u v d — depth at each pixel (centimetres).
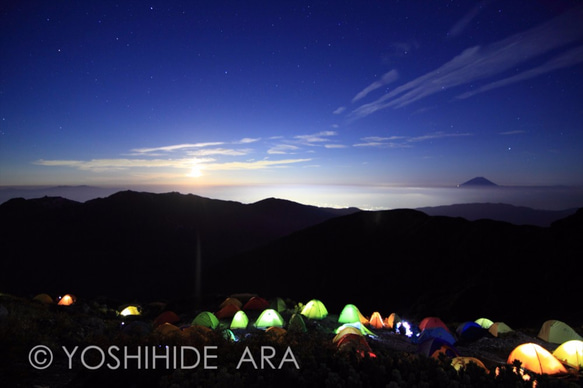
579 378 954
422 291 4466
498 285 3450
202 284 6391
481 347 1459
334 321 1953
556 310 2778
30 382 557
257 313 2119
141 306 2989
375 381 370
